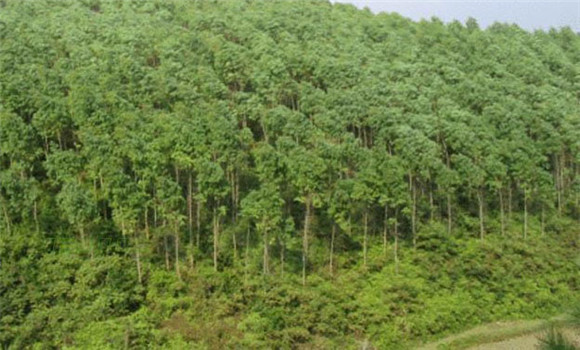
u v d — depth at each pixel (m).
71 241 55.25
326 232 65.12
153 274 54.41
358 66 84.19
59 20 82.00
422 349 54.00
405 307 57.50
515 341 56.88
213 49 80.88
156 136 59.91
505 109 80.75
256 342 49.25
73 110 59.84
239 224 62.81
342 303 55.84
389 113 72.88
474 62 98.12
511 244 69.38
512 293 63.09
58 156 55.56
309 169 58.69
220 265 57.84
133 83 68.56
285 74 76.62
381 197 61.56
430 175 71.31
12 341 45.25
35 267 51.41
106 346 45.69
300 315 52.97
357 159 65.94
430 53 98.06
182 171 63.25
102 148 55.62
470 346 55.53
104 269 51.78
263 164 59.81
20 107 59.94
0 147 55.25
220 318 51.97
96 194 57.84
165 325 50.25
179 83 70.69
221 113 65.44
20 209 54.12
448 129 74.38
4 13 80.12
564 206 80.75
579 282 66.56
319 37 92.50
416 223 68.44
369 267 61.91
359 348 52.16
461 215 72.88
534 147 75.75
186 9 99.69
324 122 70.25
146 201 55.31
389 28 107.31
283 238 57.50
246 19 94.12
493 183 70.31
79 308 49.03
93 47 74.94
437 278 62.41
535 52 109.31
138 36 79.19
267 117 69.50
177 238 55.50
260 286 55.47
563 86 96.75
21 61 67.12
